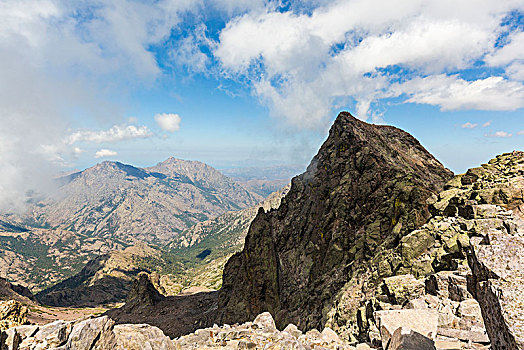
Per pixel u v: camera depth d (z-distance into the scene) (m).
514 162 33.59
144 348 12.83
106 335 12.07
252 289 66.88
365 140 60.56
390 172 50.50
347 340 28.98
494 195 28.22
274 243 72.56
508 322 8.04
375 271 36.28
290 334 17.91
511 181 28.64
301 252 64.50
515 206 26.89
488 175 33.00
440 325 15.01
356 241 48.12
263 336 17.14
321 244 56.56
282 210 81.19
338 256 50.34
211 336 17.38
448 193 36.25
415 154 70.06
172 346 14.53
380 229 45.72
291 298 59.06
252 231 72.69
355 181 55.59
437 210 35.12
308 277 57.56
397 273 31.92
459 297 19.17
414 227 37.41
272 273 65.75
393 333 14.12
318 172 71.00
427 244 30.97
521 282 8.66
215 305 104.06
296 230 70.69
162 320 100.44
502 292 8.61
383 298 26.61
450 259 26.70
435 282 22.06
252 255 69.06
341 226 52.56
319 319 41.50
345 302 36.62
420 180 48.06
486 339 13.07
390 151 62.94
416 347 12.50
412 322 14.87
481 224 25.64
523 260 9.15
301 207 74.50
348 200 54.06
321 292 47.22
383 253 38.47
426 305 19.98
